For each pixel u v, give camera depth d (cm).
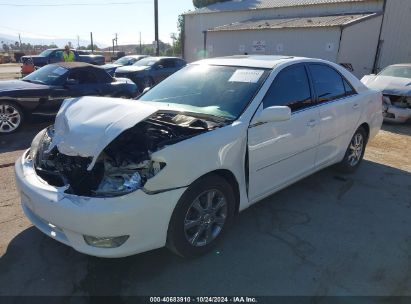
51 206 262
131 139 292
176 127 305
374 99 525
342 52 1645
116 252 260
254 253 317
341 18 1809
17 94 716
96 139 272
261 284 278
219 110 344
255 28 2000
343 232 357
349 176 511
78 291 267
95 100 327
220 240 324
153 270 292
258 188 350
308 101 401
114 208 249
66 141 286
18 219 367
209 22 2838
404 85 866
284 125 358
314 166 428
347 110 460
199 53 2977
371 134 536
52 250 314
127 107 302
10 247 317
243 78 372
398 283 282
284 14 2411
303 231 356
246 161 328
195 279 282
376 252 324
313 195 443
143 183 259
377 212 402
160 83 432
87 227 251
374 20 1745
